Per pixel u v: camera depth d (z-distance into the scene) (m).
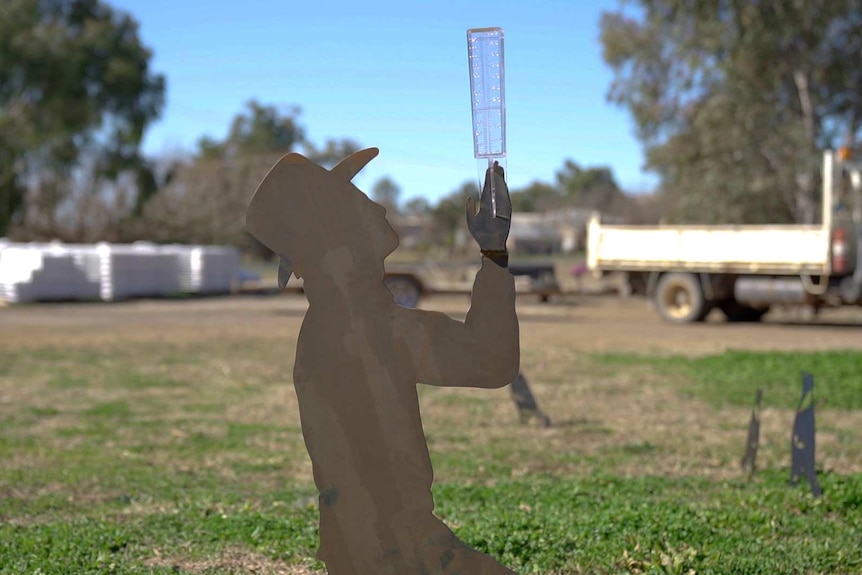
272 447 10.39
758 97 36.97
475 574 3.74
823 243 22.89
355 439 3.73
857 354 17.62
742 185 37.22
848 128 37.50
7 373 16.11
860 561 5.95
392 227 3.80
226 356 18.66
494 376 3.74
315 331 3.76
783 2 34.31
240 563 5.92
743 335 22.84
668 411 12.67
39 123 48.22
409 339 3.74
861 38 35.50
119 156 51.69
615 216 74.88
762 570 5.67
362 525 3.72
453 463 9.43
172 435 11.06
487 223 3.77
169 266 36.88
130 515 7.20
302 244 3.75
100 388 14.66
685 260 25.28
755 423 8.80
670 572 5.54
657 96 40.28
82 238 53.94
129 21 50.16
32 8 46.88
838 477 8.10
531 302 34.66
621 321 26.81
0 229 50.91
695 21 37.09
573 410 12.78
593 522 6.58
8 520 7.11
